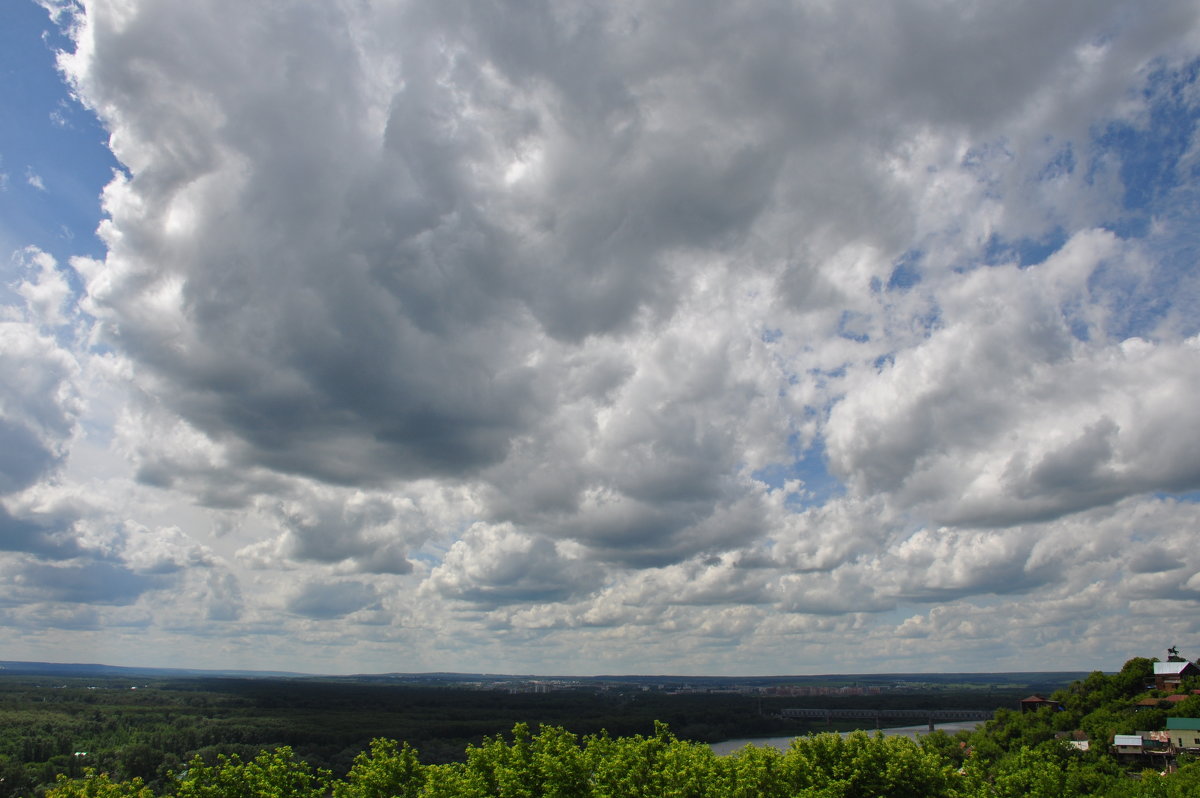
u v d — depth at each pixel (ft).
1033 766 365.20
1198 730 538.88
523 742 277.03
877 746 334.24
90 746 604.08
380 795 261.65
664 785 261.24
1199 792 359.46
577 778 256.11
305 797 247.50
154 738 640.58
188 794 235.81
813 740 341.62
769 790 286.05
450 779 254.88
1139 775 468.75
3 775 496.64
